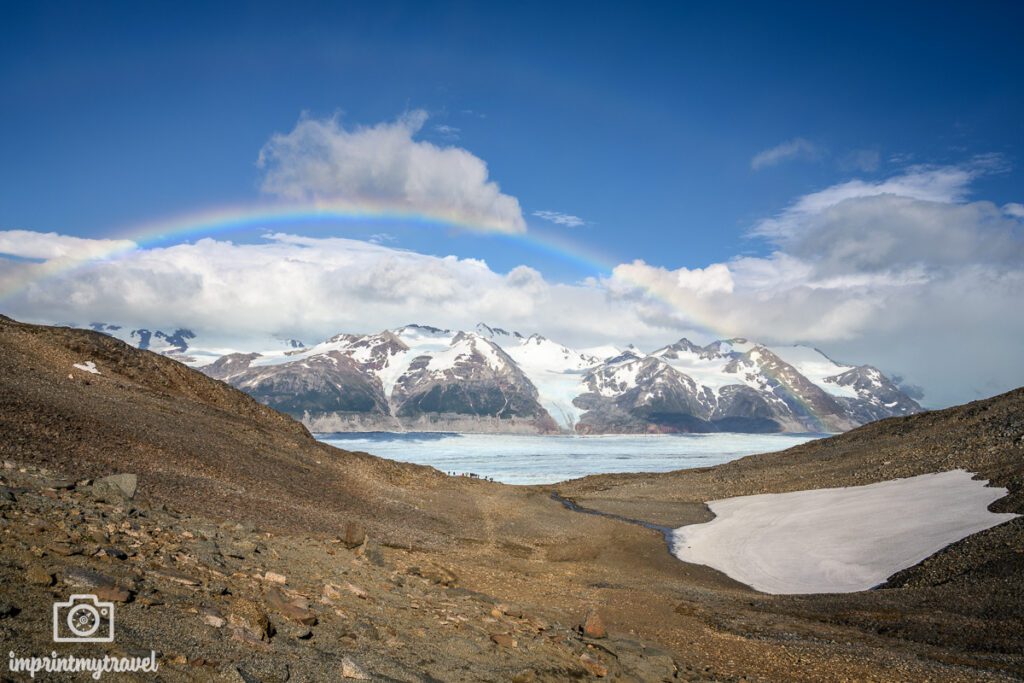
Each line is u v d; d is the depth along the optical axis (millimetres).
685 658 19406
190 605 11117
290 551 18562
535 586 29250
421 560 26047
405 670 11281
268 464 48125
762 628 26234
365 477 57906
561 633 17578
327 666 10531
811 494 67375
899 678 19000
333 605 14031
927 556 40406
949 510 49844
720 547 51219
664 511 68812
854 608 30938
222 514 29438
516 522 54469
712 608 30609
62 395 43375
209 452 44219
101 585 10531
